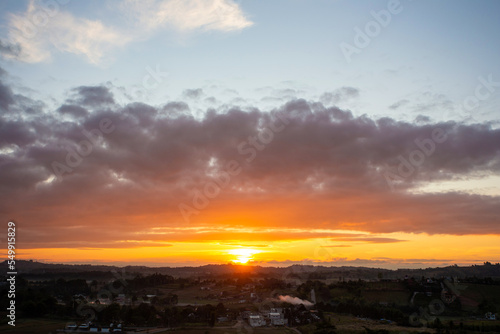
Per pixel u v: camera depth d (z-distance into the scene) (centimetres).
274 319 16000
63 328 13050
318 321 15438
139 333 13050
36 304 15175
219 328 14425
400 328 13825
